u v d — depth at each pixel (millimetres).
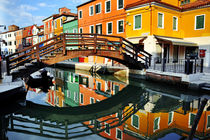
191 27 16781
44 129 5348
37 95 9898
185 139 4383
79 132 4961
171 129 5051
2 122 5789
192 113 6395
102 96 9945
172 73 10602
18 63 8977
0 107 6910
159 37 15562
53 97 9555
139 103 8102
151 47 15234
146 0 15719
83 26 24875
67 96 9883
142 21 16078
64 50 10008
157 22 15492
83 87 12492
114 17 19234
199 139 4305
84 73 19500
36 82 14055
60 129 5410
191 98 8500
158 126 5352
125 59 12984
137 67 13992
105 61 21453
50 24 35500
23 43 45719
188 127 5184
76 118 6508
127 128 5340
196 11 16172
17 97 7629
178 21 17484
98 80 14758
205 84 9352
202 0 16891
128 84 12711
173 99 8406
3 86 7551
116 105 8141
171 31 16844
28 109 7363
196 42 16391
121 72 16078
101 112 7227
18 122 5836
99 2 21250
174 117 6043
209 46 15281
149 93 9898
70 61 29906
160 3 15320
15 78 8836
